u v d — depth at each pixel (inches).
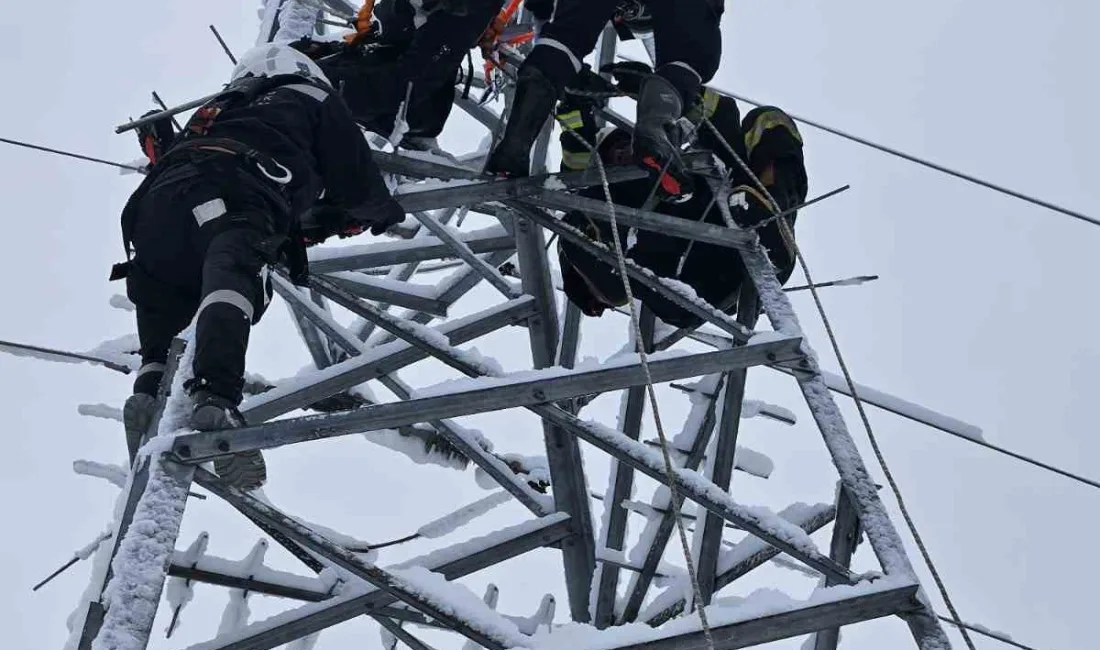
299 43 236.1
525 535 261.3
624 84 244.8
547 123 279.0
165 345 203.3
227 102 203.8
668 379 193.8
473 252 300.4
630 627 165.9
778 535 190.2
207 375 172.2
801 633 166.7
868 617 168.2
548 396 186.4
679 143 239.6
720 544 241.6
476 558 254.8
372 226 219.1
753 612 165.8
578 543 264.8
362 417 175.6
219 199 188.2
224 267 180.2
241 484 172.2
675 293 226.7
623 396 276.4
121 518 194.4
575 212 252.5
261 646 210.4
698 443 275.1
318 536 172.4
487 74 246.4
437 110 239.1
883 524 182.5
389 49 236.5
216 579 245.1
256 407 241.8
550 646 167.6
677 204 251.4
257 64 215.6
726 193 243.4
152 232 192.4
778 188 247.8
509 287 283.9
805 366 201.6
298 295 276.1
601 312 269.1
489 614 174.2
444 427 271.4
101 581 190.4
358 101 231.0
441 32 232.8
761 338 202.4
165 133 219.6
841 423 195.8
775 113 253.8
